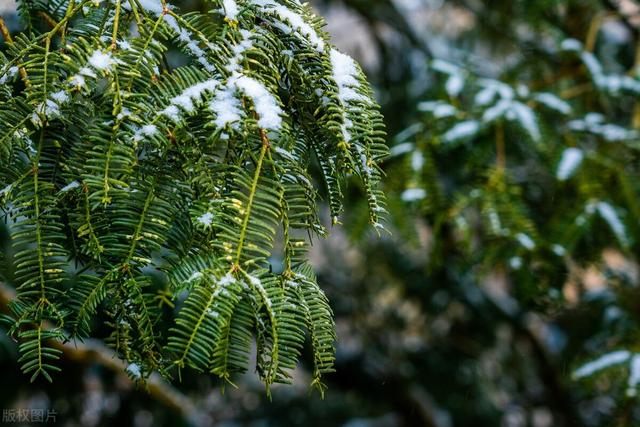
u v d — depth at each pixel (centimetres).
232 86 88
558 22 238
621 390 185
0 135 85
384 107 295
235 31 90
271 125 87
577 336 233
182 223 86
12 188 85
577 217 184
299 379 409
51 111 85
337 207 96
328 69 93
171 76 87
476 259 190
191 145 86
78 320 84
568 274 192
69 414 274
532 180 214
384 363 377
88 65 84
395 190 188
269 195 87
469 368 367
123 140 84
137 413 283
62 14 99
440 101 197
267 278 86
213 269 84
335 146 93
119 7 88
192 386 280
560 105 192
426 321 351
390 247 331
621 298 223
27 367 83
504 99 189
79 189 85
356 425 397
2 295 127
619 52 272
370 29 312
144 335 84
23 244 84
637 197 184
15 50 88
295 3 97
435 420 372
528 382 369
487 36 312
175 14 89
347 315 372
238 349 84
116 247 84
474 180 195
